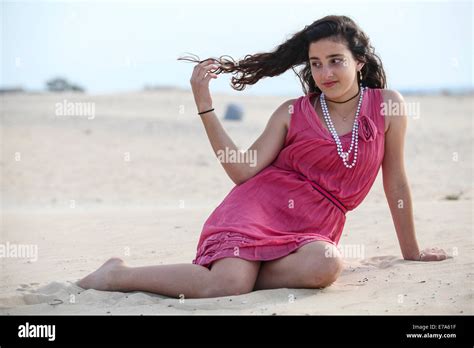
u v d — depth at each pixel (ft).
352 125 27.12
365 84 28.66
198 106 27.09
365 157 26.55
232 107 157.79
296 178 26.91
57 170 98.89
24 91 240.32
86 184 87.45
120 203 71.82
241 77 28.55
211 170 97.96
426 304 23.27
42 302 24.81
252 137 129.59
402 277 26.96
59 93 230.27
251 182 26.91
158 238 39.40
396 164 28.50
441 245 33.58
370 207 48.47
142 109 177.58
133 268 25.39
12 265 32.63
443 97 222.48
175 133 136.05
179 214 50.03
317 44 26.22
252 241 24.94
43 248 37.52
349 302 23.59
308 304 23.27
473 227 38.50
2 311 23.22
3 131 135.54
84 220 48.67
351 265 29.99
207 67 26.99
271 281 25.36
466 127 138.51
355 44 26.43
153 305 23.48
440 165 93.35
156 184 86.79
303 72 28.86
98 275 25.68
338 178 26.71
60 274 30.27
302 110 27.27
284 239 25.32
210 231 25.90
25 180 91.30
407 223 29.53
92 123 146.82
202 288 24.50
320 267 24.70
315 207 26.55
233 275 24.43
